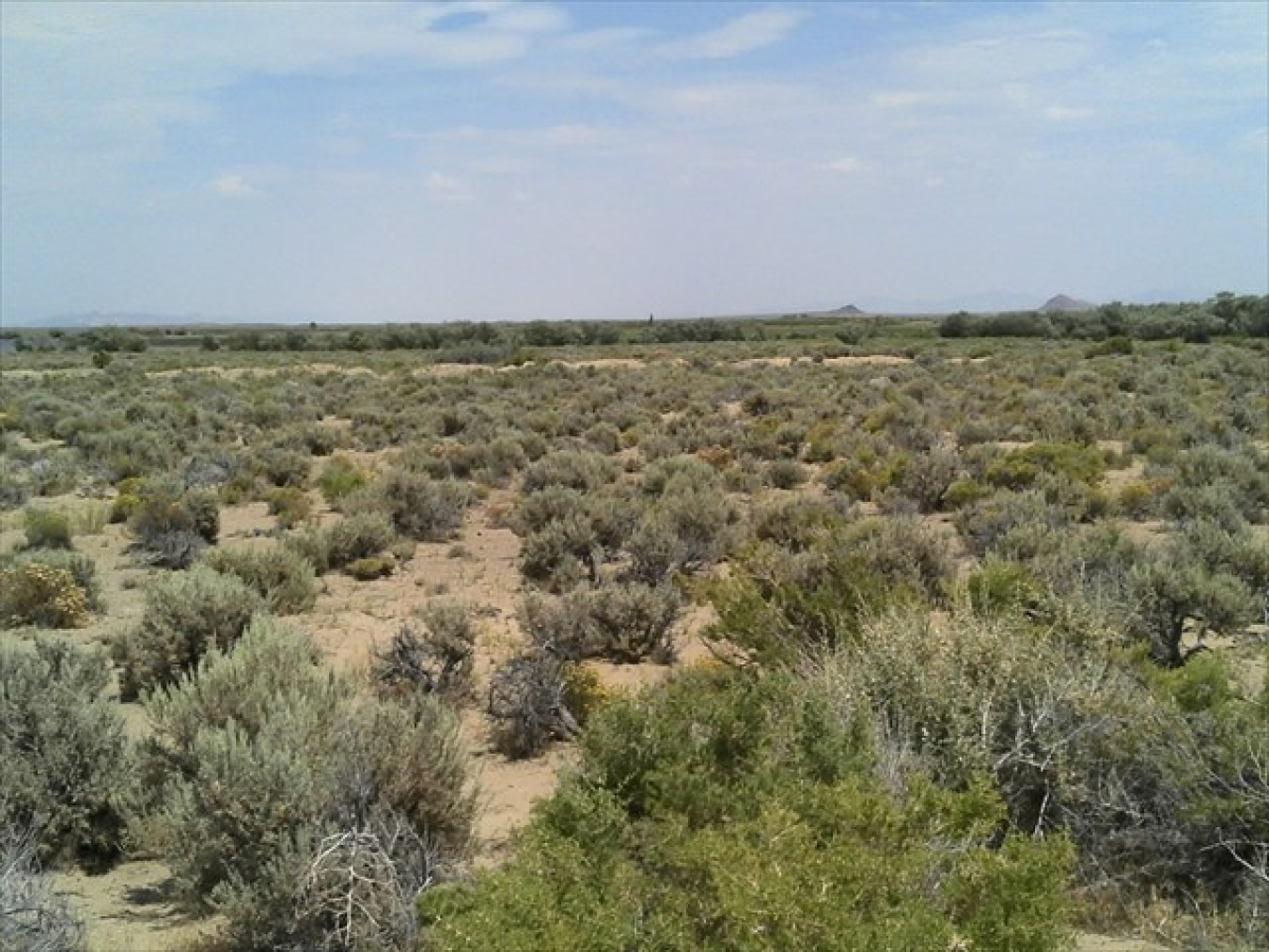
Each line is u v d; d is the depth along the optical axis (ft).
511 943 13.25
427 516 69.62
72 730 24.89
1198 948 17.69
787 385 157.79
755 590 32.53
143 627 36.96
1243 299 286.05
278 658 27.37
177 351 353.72
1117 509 65.31
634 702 20.42
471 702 35.58
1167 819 20.44
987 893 14.76
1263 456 78.18
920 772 19.51
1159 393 123.75
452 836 22.39
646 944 13.89
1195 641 38.01
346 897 18.65
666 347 307.58
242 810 20.26
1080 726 21.22
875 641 23.70
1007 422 105.81
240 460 94.22
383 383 178.81
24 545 64.39
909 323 509.35
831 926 12.92
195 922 20.94
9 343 412.16
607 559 59.52
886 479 77.41
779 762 18.70
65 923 19.30
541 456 101.35
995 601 31.50
